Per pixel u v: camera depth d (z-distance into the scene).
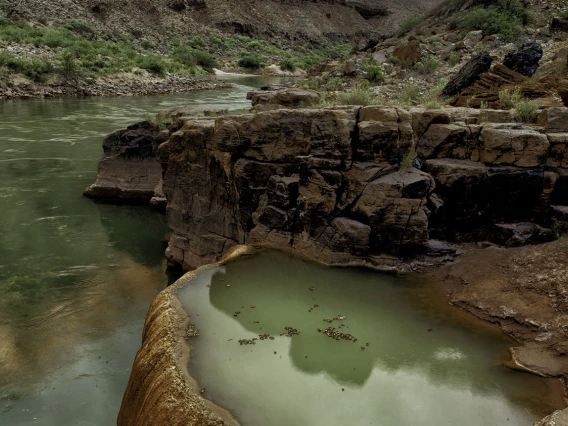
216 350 5.66
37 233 12.14
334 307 6.80
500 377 5.43
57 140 21.08
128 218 13.48
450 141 8.35
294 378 5.26
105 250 11.34
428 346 5.98
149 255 11.14
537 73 14.91
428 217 7.91
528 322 6.24
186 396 4.83
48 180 16.11
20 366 7.09
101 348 7.57
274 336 6.03
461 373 5.49
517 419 4.81
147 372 5.59
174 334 5.93
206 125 9.34
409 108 9.28
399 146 7.98
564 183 8.08
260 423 4.57
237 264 7.91
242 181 8.73
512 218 8.26
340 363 5.57
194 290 7.09
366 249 7.86
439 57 21.97
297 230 8.35
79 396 6.53
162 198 14.11
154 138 14.58
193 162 9.58
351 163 7.96
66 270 10.23
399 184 7.65
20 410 6.25
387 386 5.23
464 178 7.92
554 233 7.96
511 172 7.92
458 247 8.16
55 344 7.64
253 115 8.73
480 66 14.43
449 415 4.84
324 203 8.03
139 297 9.18
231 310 6.59
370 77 20.33
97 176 15.32
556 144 8.05
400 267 7.79
